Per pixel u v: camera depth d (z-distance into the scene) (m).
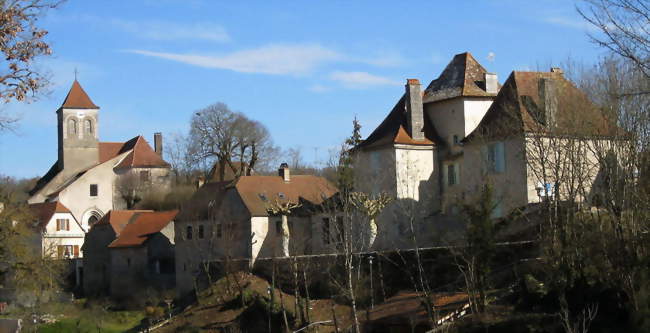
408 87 60.88
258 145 98.31
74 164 107.75
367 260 53.12
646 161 38.31
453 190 59.12
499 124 52.75
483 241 40.81
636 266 36.47
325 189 68.19
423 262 49.97
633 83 39.09
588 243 39.41
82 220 100.38
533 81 54.78
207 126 97.19
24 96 22.16
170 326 56.38
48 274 64.31
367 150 61.25
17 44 21.84
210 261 64.06
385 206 57.72
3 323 58.41
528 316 37.59
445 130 61.06
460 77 61.41
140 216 79.94
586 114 45.16
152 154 104.19
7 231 60.31
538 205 48.38
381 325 42.50
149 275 74.25
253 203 65.25
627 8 20.94
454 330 38.28
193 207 70.38
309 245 64.06
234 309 55.84
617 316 36.22
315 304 52.31
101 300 74.56
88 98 109.88
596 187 49.75
